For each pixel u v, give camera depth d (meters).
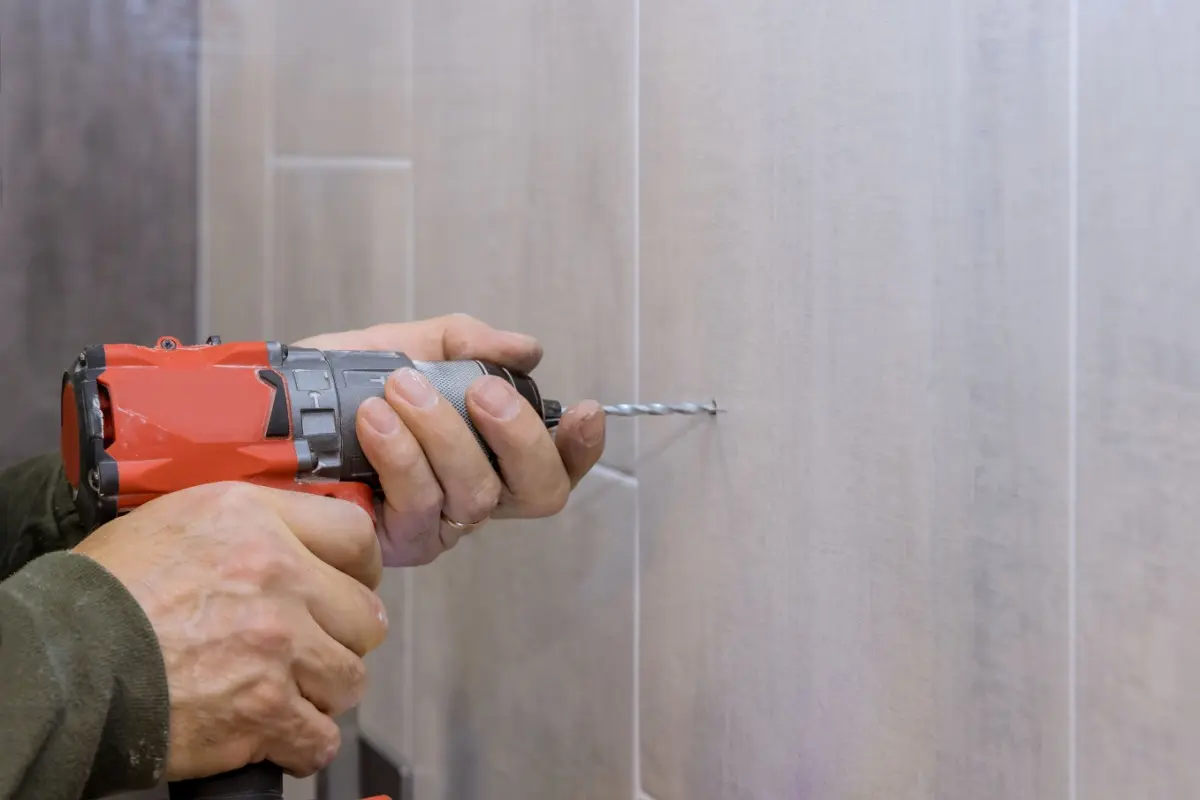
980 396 0.50
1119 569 0.45
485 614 0.94
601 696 0.79
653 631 0.73
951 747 0.52
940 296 0.52
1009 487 0.49
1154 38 0.42
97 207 1.39
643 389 0.72
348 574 0.58
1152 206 0.43
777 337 0.61
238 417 0.57
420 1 0.99
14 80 1.30
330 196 1.18
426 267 1.00
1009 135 0.48
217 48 1.41
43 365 1.35
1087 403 0.46
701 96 0.65
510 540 0.90
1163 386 0.43
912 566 0.54
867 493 0.56
